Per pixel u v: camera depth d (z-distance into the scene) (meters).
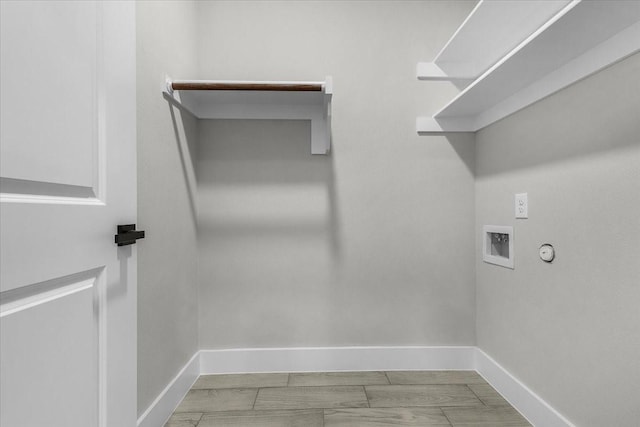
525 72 1.21
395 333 1.81
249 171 1.79
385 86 1.80
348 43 1.80
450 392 1.57
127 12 0.91
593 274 1.05
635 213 0.92
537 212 1.31
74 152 0.70
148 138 1.22
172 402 1.41
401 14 1.81
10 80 0.55
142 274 1.18
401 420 1.35
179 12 1.52
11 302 0.56
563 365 1.17
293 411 1.42
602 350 1.01
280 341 1.80
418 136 1.81
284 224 1.80
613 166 0.98
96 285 0.78
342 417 1.37
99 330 0.79
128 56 0.91
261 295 1.79
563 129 1.17
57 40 0.65
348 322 1.81
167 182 1.39
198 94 1.59
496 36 1.36
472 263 1.81
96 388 0.78
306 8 1.80
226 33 1.78
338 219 1.80
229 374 1.76
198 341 1.77
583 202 1.09
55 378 0.64
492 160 1.64
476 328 1.81
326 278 1.80
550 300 1.24
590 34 0.95
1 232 0.53
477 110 1.67
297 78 1.79
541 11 1.19
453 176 1.82
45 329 0.62
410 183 1.81
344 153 1.80
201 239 1.77
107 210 0.81
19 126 0.56
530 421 1.33
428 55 1.81
